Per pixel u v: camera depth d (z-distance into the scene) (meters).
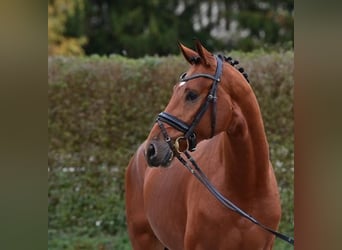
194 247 7.52
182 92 6.95
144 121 14.50
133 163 9.60
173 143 6.86
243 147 7.11
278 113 14.02
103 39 29.95
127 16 29.95
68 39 27.72
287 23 29.78
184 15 30.52
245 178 7.19
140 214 9.38
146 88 14.48
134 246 9.62
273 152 14.04
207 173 7.61
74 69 14.56
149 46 29.55
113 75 14.54
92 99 14.59
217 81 6.97
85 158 14.64
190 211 7.59
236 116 7.05
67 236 14.50
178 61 14.43
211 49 30.50
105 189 14.66
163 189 8.36
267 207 7.35
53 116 14.62
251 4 30.97
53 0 27.33
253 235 7.27
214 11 31.02
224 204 7.20
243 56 14.27
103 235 14.62
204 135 6.96
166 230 8.39
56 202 14.65
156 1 29.97
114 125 14.57
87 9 29.69
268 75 14.04
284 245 13.43
